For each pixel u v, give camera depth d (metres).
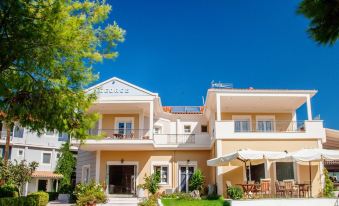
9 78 9.70
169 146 26.12
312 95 23.72
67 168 40.72
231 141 22.34
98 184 23.11
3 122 11.73
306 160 17.66
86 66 11.02
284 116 27.02
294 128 26.17
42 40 9.22
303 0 4.36
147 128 27.27
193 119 29.38
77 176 27.44
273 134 22.47
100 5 11.00
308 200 17.67
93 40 10.84
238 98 24.09
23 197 16.25
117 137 25.08
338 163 27.14
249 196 18.73
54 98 10.47
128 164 25.92
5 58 9.04
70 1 10.38
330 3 4.25
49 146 41.78
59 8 9.36
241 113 27.00
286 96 23.61
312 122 22.69
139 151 26.20
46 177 39.38
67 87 10.81
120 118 26.83
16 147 39.03
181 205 18.22
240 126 26.80
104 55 11.36
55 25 9.31
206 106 26.27
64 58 10.38
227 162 19.89
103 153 25.95
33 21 9.22
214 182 24.22
